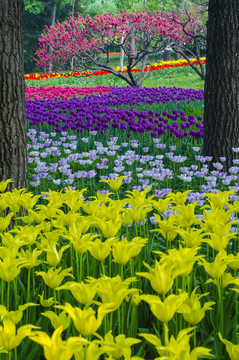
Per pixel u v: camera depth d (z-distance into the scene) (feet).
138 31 72.84
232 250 12.19
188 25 79.20
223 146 22.62
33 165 24.41
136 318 7.16
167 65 97.25
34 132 28.89
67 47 70.08
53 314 5.48
